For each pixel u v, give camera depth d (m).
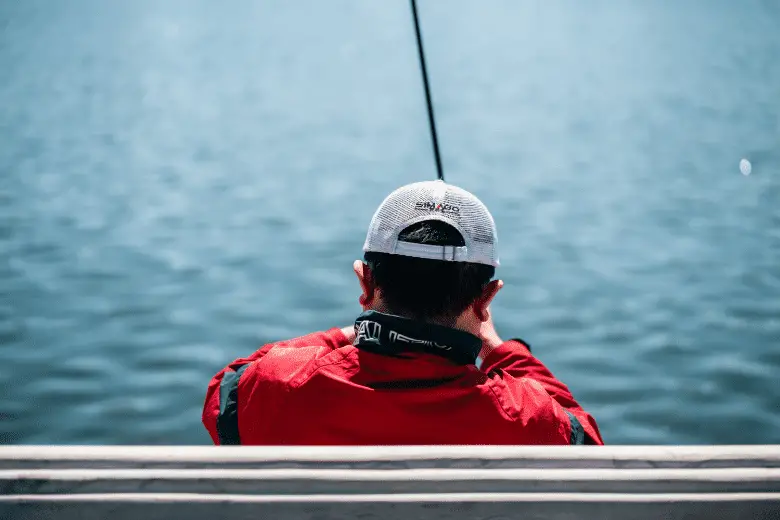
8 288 13.14
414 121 33.34
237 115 35.19
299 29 77.94
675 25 76.25
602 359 10.41
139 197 20.39
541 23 80.50
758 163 23.88
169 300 12.70
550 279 13.84
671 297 12.81
